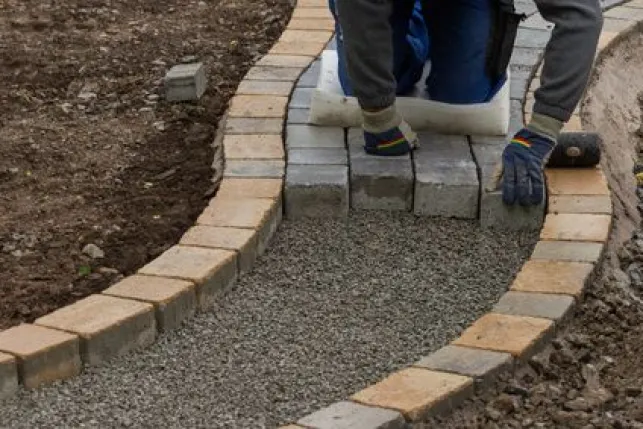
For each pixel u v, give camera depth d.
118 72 7.77
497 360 4.76
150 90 7.52
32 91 7.51
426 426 4.47
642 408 4.68
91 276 5.52
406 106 6.53
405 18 6.40
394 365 4.96
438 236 5.97
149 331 5.10
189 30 8.49
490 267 5.72
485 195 5.98
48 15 8.67
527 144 5.92
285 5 8.95
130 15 8.78
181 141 6.88
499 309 5.14
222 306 5.41
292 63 7.68
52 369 4.80
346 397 4.74
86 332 4.88
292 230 6.03
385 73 6.03
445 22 6.34
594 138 6.24
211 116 7.16
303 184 6.06
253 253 5.71
